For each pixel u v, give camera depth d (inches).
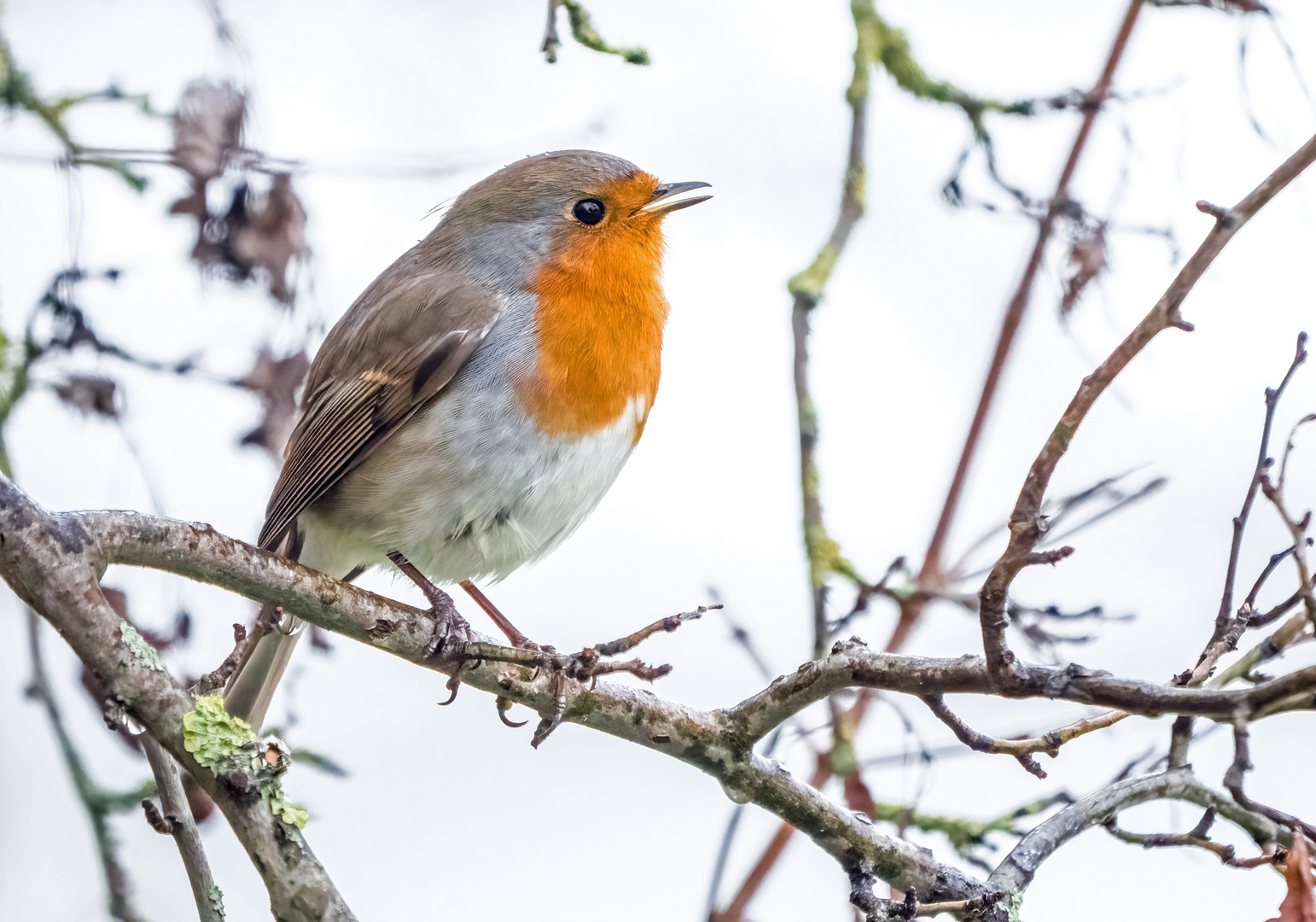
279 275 383.2
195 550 264.5
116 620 240.7
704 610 264.1
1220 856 261.9
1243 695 213.0
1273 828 278.8
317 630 378.6
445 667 290.5
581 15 343.0
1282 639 276.7
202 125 377.7
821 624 381.4
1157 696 221.3
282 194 382.9
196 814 353.4
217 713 237.8
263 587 272.8
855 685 272.4
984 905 263.7
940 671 256.8
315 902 230.5
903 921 263.4
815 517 392.2
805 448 398.0
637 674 265.7
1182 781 286.7
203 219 381.4
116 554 250.4
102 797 371.6
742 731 293.9
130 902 368.8
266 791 233.1
